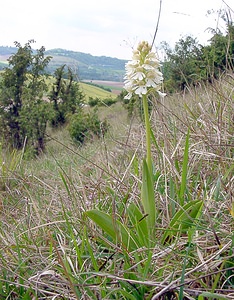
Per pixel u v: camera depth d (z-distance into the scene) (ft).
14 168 18.71
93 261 7.32
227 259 7.05
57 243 8.95
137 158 12.44
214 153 10.93
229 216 8.43
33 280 7.47
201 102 14.06
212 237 7.88
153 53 8.13
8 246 8.67
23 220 11.16
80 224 9.20
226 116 12.69
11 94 63.77
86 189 11.51
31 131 51.37
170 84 19.33
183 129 12.75
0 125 59.82
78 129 32.14
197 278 6.56
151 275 7.11
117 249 7.82
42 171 18.94
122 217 9.53
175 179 10.00
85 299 6.81
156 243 7.92
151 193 8.34
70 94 58.13
